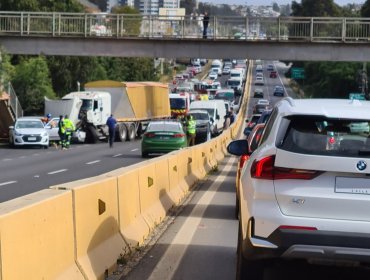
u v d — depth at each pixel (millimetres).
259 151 7094
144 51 45188
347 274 8914
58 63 74812
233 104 90500
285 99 7801
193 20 44844
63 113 47125
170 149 32000
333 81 94938
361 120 6648
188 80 137375
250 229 6656
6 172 23719
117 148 41438
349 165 6406
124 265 8922
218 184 20672
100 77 81938
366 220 6430
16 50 46094
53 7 76188
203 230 12141
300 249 6441
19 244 5574
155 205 12766
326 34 43125
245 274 7062
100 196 8250
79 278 6988
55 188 7180
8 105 47906
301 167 6504
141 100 54375
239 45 44250
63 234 6730
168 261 9461
